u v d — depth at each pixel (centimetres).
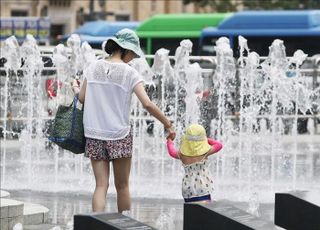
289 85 4538
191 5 13475
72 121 2009
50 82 4331
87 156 2005
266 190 3055
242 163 3984
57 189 3006
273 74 4522
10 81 4669
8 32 8619
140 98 1984
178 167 3784
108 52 2047
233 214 1659
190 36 7288
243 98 4691
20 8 12456
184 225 1677
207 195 2077
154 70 4359
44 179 3275
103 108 1992
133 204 2667
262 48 6938
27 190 2972
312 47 6844
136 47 2039
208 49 7000
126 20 12900
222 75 4731
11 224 2088
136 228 1481
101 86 1998
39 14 12469
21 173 3459
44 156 4106
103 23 7525
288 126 5391
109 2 12731
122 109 1995
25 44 4209
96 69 2008
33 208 2292
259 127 4666
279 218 1850
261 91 4644
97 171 2002
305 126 5447
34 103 4438
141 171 3606
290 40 6869
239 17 6988
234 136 4738
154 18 7394
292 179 3416
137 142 4359
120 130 1988
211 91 4719
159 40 7338
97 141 1992
